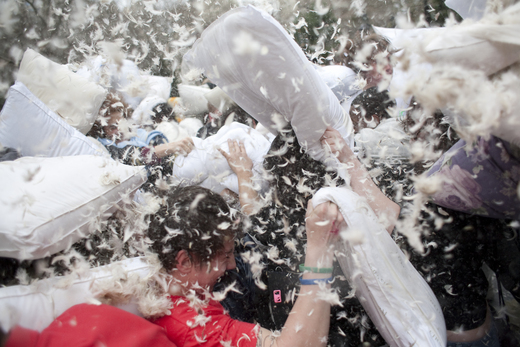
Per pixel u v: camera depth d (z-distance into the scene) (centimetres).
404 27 87
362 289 97
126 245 119
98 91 159
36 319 84
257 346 88
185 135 182
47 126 139
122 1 227
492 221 120
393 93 77
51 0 221
